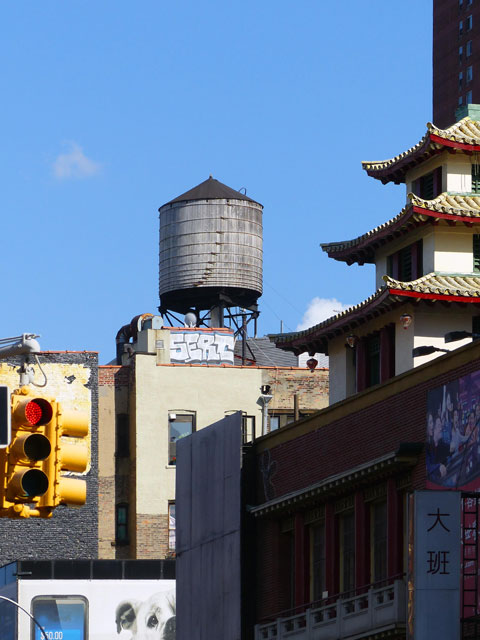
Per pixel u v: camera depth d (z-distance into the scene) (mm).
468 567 81312
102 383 173125
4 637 157250
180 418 172000
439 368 89500
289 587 109562
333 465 102312
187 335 177625
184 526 123688
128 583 157750
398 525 93312
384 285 120562
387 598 91000
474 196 120375
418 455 90875
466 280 118375
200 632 118312
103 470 171250
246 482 113312
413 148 123812
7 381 167500
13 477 52156
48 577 156125
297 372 176250
